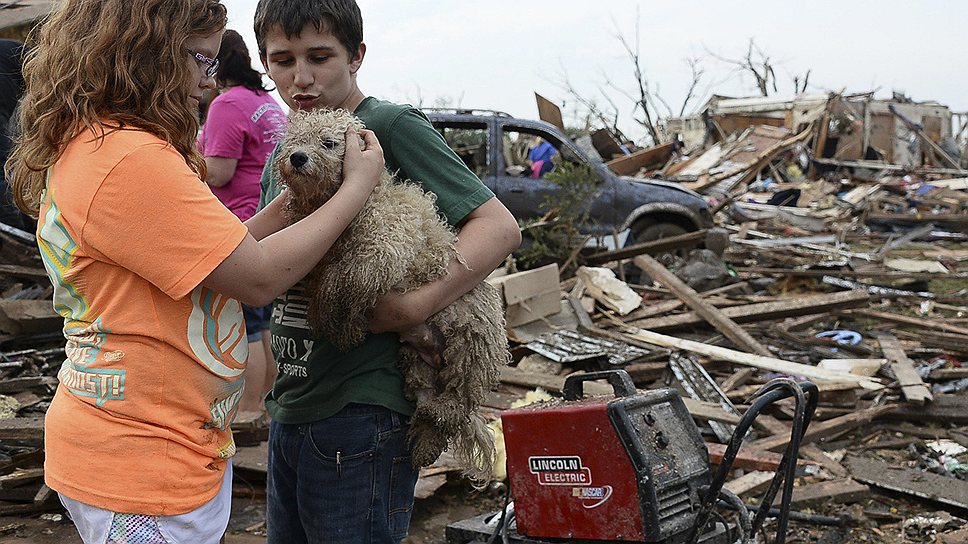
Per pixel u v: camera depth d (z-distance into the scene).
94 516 1.96
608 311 8.05
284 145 2.33
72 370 2.02
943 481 4.92
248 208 4.83
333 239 2.12
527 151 15.52
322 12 2.39
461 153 10.16
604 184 10.13
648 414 2.93
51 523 4.16
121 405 1.95
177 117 1.99
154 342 1.96
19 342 6.14
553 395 6.02
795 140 23.42
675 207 10.31
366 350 2.32
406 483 2.42
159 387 1.97
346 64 2.50
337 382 2.30
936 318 9.25
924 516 4.59
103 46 1.90
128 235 1.87
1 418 4.81
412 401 2.38
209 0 2.04
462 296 2.44
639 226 10.38
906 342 8.23
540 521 3.10
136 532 1.96
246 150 4.78
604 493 2.91
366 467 2.31
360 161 2.22
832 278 10.81
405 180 2.43
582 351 6.57
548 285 7.13
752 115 30.19
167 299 1.96
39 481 4.34
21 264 6.88
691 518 2.91
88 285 1.96
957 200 20.80
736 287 9.46
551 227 9.10
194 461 2.03
